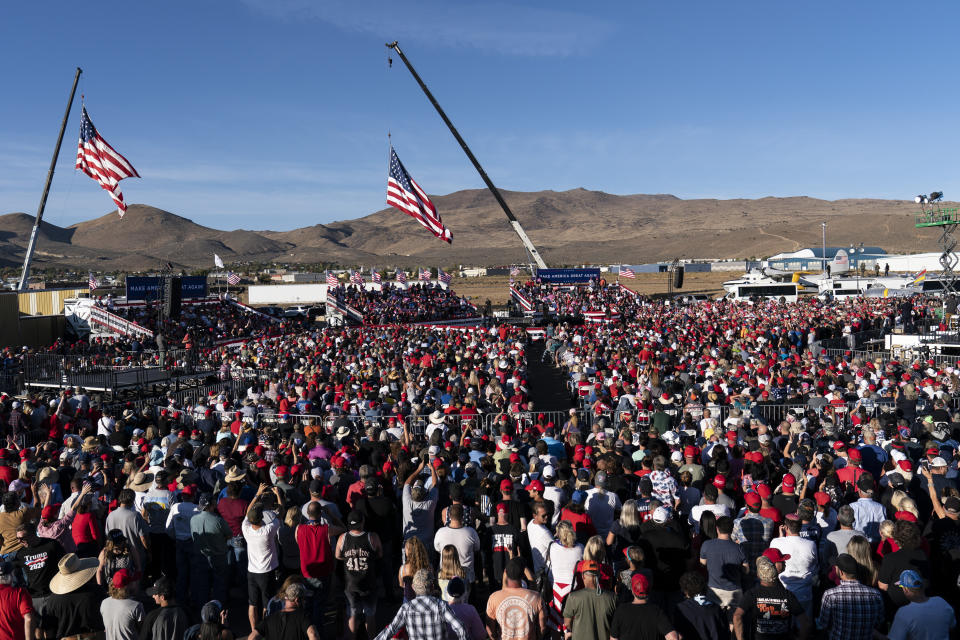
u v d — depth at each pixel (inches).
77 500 369.4
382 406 755.4
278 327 2239.2
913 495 420.5
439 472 410.0
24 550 334.0
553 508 365.1
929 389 806.5
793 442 515.8
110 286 4694.9
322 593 340.5
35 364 1262.3
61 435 677.3
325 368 1088.8
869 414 698.2
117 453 561.9
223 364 1266.0
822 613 264.7
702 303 2642.7
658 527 319.3
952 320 1598.2
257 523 339.0
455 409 709.3
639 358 1099.3
